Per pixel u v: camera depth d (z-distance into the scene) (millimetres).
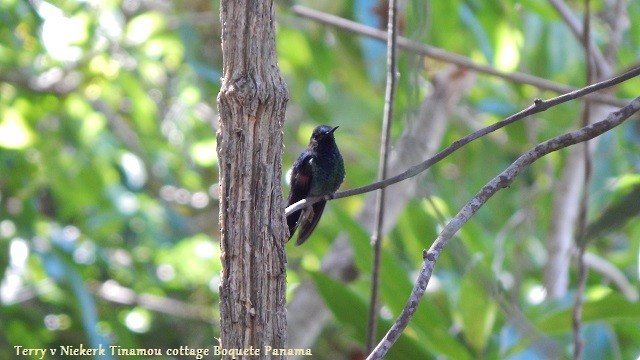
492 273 7348
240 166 4273
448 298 9445
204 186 18031
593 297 7566
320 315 9289
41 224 12984
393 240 11750
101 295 13766
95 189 14203
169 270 15477
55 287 12773
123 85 14555
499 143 15086
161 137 15812
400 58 7691
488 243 10578
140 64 14359
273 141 4320
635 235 11648
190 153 15797
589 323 7301
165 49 14578
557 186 10508
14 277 12648
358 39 13117
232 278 4285
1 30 13633
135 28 14141
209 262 14320
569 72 13688
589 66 8297
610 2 13711
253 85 4230
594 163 11688
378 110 15758
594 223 6523
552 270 9812
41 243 12023
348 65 13594
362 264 7406
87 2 13984
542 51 13188
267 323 4270
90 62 13891
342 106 15930
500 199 14305
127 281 14906
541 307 7605
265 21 4285
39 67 14102
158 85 15992
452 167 14633
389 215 9453
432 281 9781
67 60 13852
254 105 4238
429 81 11172
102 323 13008
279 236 4340
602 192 10586
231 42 4281
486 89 14383
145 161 15664
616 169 12211
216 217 16953
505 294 7289
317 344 14992
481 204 4113
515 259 10562
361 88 14008
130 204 14359
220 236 4355
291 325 9227
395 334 3742
